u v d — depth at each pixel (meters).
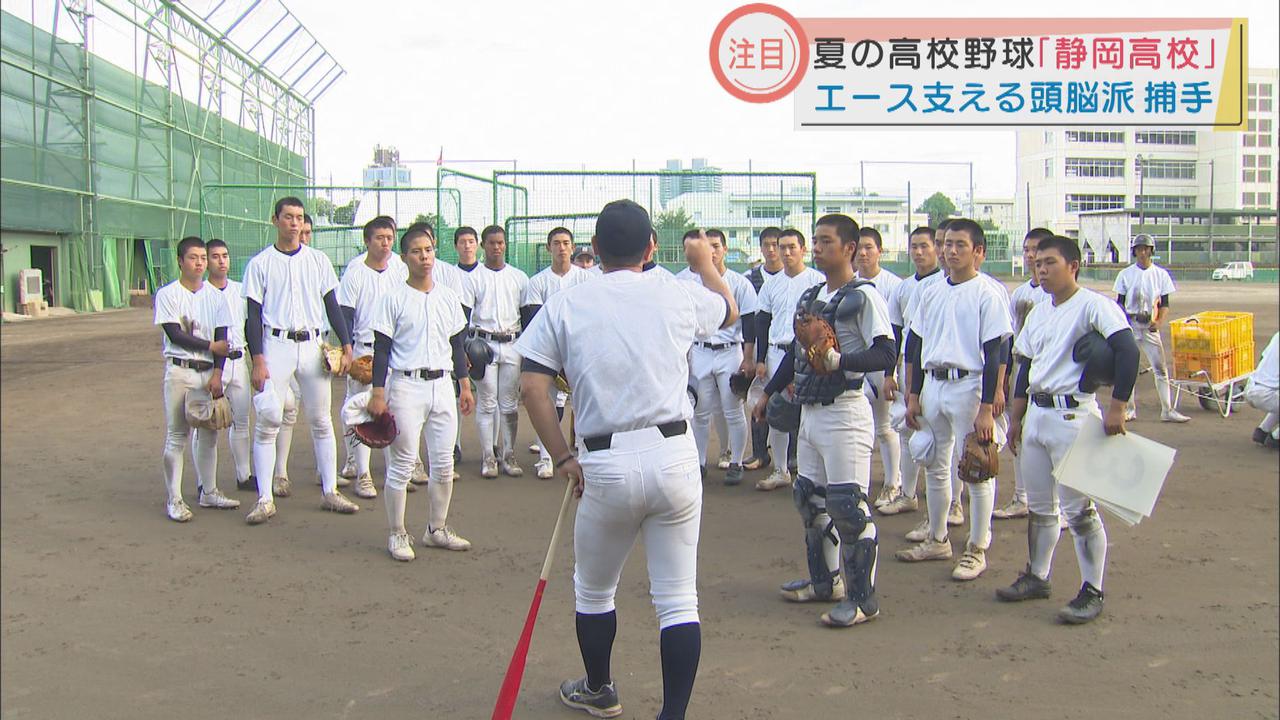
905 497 6.43
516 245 12.99
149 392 12.35
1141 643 4.09
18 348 17.95
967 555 5.05
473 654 4.06
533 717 3.47
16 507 6.52
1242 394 10.39
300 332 6.21
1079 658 3.94
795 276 6.99
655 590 3.24
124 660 3.96
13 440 9.12
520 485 7.27
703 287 3.52
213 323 6.26
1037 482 4.53
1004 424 6.66
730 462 7.27
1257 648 4.02
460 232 7.57
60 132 25.36
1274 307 25.91
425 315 5.36
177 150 30.81
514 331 7.62
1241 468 7.52
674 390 3.16
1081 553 4.35
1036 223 63.69
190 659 3.98
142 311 28.08
